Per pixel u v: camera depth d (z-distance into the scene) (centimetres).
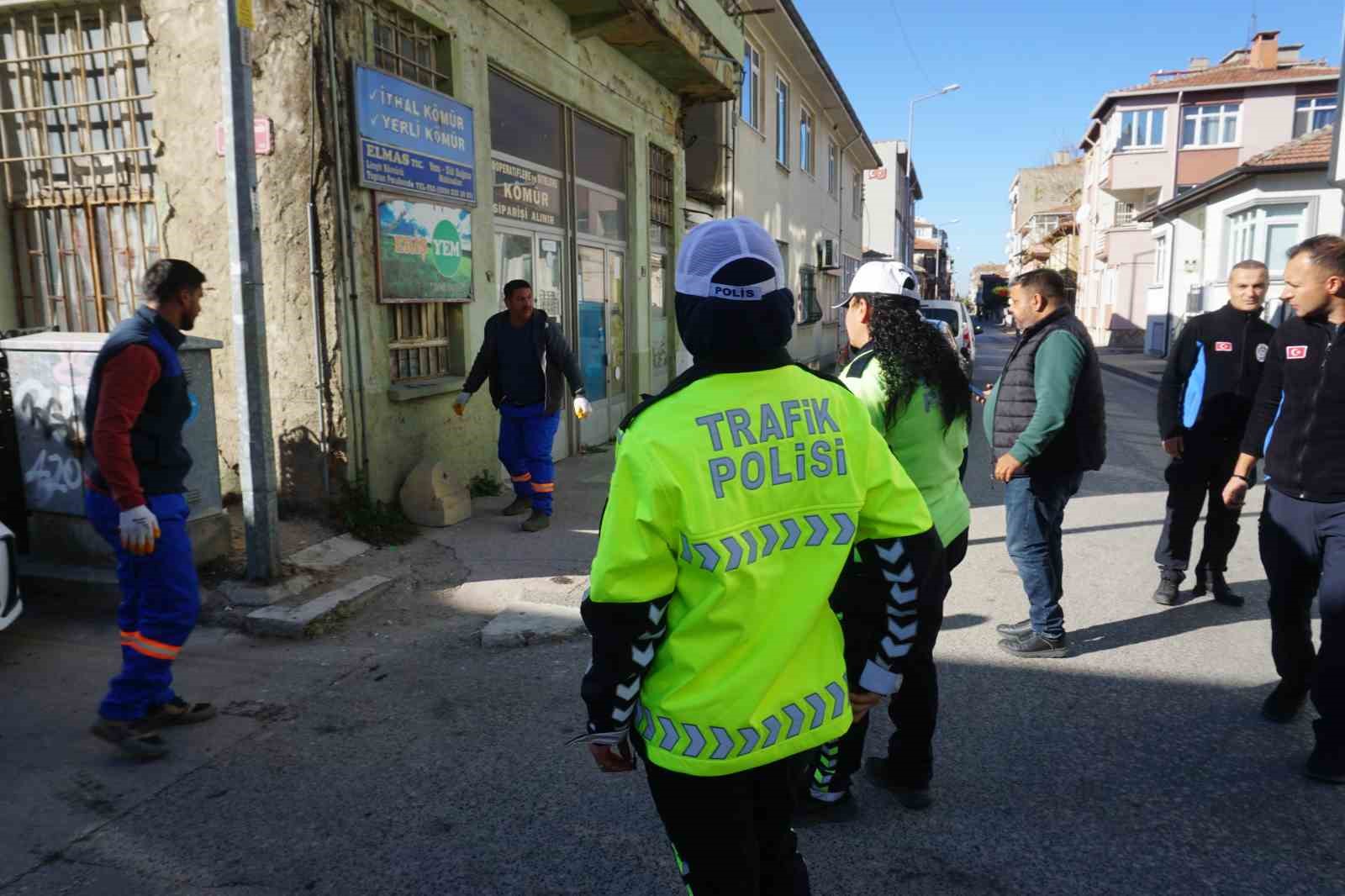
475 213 757
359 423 627
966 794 330
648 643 173
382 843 299
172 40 607
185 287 349
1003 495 881
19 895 271
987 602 550
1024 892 275
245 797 327
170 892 274
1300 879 279
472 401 769
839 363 2227
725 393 174
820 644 184
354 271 616
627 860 290
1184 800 326
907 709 313
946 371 301
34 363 506
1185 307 2630
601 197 1059
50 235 667
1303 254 351
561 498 788
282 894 273
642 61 1091
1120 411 1555
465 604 533
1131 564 638
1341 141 772
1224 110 3231
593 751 182
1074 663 454
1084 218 4291
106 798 325
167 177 623
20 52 650
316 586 534
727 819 179
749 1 1573
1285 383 362
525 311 665
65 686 416
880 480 186
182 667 440
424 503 668
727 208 1515
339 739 372
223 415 639
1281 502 364
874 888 277
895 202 4422
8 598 425
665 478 164
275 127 591
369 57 623
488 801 325
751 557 170
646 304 1168
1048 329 421
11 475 524
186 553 356
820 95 2291
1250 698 413
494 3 780
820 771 305
